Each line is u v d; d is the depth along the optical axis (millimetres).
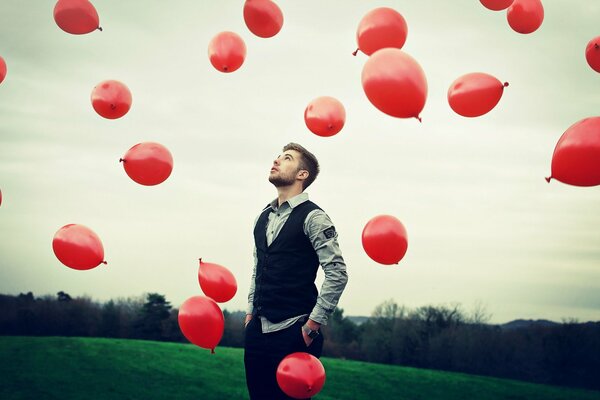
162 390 9719
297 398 2688
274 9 4336
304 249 2908
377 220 3533
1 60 4625
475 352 13156
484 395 11227
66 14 4430
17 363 10305
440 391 11344
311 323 2773
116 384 9711
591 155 2713
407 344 13844
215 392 9969
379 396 10766
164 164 3775
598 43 3906
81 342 12352
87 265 3668
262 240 3033
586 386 12266
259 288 2951
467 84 3645
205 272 3395
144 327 14008
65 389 9094
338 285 2807
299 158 3102
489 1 4211
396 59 2926
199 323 3059
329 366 12969
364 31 3773
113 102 4160
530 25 4266
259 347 2871
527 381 12570
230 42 4398
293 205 2998
